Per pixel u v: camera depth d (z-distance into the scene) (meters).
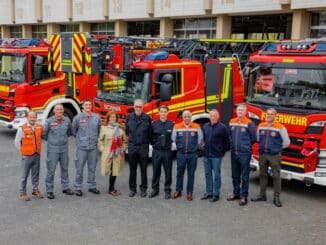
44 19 31.30
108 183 9.50
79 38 11.88
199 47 12.48
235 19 20.72
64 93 13.84
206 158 8.42
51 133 8.35
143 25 25.75
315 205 8.31
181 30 23.14
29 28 33.91
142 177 8.64
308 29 17.41
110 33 27.53
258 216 7.68
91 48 11.53
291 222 7.43
